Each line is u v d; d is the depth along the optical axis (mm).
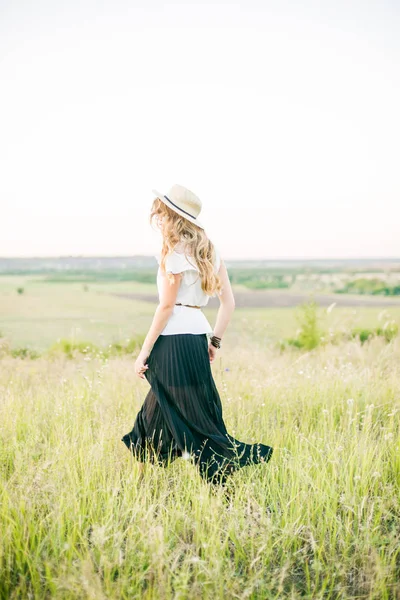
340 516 2740
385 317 9539
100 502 2756
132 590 2170
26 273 100625
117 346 8203
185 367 3012
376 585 2211
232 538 2518
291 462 3193
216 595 2133
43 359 7387
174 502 2838
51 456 3258
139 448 3238
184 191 3055
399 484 3098
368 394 4648
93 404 4375
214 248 3189
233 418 4059
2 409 4297
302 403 4594
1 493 2777
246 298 39844
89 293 46312
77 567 2277
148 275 92562
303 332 9250
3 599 2164
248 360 6414
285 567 2189
